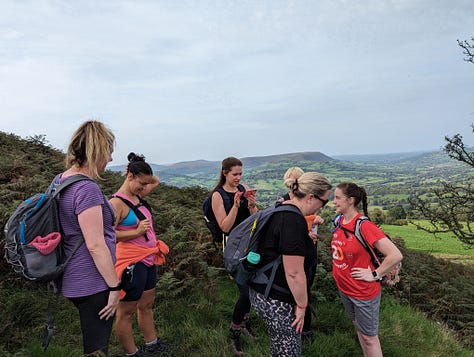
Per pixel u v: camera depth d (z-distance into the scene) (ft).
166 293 14.80
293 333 8.79
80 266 7.10
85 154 7.28
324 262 20.83
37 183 20.83
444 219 39.52
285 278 8.70
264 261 8.86
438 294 24.68
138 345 11.87
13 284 14.30
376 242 10.84
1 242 14.58
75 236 7.09
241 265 8.93
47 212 6.87
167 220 21.99
